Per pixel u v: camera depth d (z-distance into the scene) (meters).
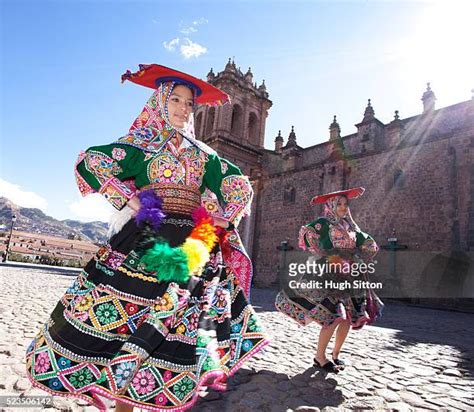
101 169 1.98
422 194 20.09
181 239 1.97
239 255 2.34
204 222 2.03
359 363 4.52
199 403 2.82
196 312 1.88
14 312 6.38
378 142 28.86
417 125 27.75
